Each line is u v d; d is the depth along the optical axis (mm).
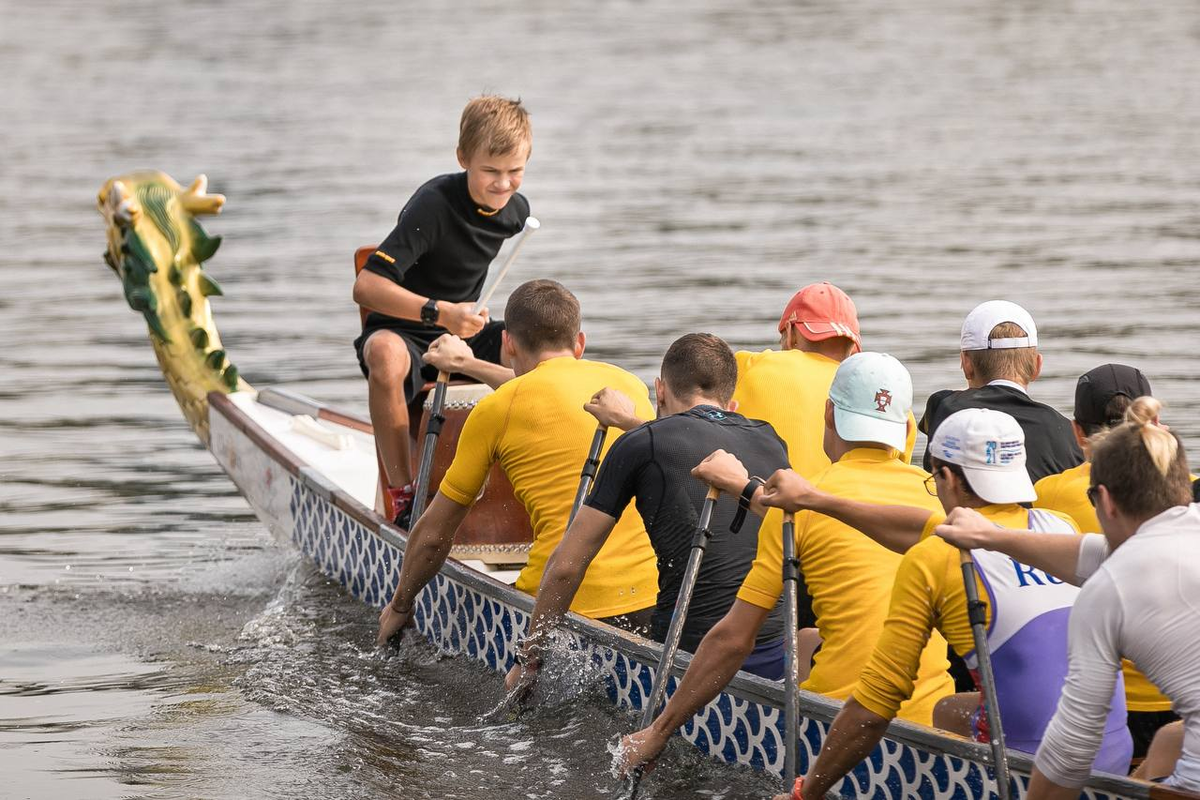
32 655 23203
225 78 130500
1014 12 166375
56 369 45438
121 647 23562
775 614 18734
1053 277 53969
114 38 160500
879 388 17031
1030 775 14375
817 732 16594
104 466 35656
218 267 61375
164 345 32062
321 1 193875
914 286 53062
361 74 131625
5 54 147750
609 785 17922
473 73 131500
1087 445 18656
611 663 19594
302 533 28125
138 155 91312
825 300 21578
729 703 18156
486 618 21594
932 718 16234
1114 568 13172
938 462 15391
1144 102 105125
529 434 20609
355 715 20500
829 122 101625
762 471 18625
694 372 19234
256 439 30016
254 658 22984
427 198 25312
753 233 65438
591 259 60312
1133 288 51531
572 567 18922
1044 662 14758
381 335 25469
